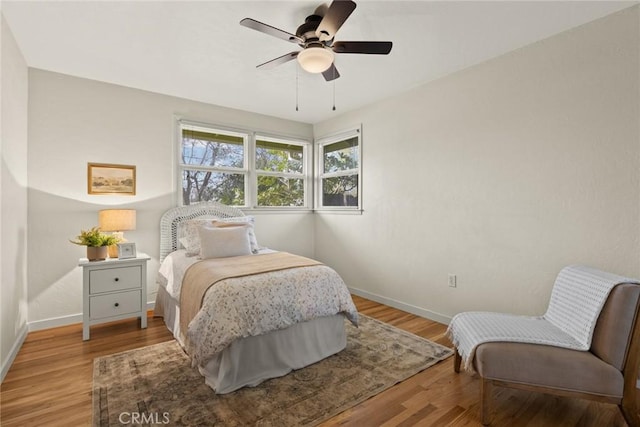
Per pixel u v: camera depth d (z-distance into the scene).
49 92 2.94
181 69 2.92
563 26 2.23
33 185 2.86
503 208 2.65
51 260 2.95
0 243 2.04
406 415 1.74
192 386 1.98
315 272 2.44
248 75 3.05
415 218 3.37
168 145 3.58
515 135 2.56
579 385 1.62
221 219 3.64
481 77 2.79
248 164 4.21
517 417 1.74
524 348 1.70
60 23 2.19
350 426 1.65
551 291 2.37
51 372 2.15
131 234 3.35
